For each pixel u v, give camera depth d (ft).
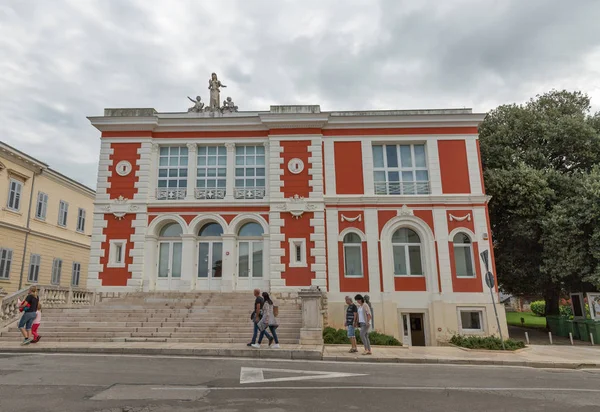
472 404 23.09
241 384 26.63
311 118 67.15
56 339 45.75
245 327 48.85
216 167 69.10
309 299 45.78
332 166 67.41
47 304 53.83
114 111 68.49
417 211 65.05
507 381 30.48
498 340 50.42
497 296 61.36
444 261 62.80
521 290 79.87
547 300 78.95
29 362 33.47
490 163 76.59
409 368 35.81
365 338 41.93
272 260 63.57
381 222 64.85
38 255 87.86
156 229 65.92
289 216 65.10
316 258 63.16
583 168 74.23
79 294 59.88
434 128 68.08
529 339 65.00
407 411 21.33
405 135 67.97
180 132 69.26
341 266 63.46
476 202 64.69
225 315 52.26
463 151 67.10
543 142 77.00
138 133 68.33
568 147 73.82
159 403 21.52
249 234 67.05
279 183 66.23
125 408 20.48
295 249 64.03
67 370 29.94
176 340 45.70
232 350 39.65
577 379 32.30
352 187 66.49
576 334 63.93
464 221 64.44
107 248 64.39
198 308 54.13
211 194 67.46
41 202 89.25
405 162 68.49
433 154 67.10
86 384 25.52
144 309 54.44
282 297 61.98
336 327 60.75
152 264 64.34
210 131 69.26
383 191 66.95
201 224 66.95
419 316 63.26
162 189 67.72
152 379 27.43
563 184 67.97
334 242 64.23
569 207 62.13
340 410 21.15
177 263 65.67
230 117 68.33
